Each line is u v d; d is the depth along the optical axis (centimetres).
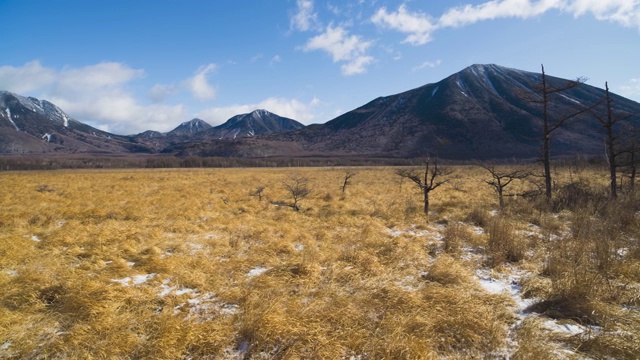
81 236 923
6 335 430
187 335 420
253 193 2092
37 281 593
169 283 618
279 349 411
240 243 895
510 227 883
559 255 702
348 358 397
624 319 450
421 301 512
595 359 379
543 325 450
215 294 578
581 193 1341
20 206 1497
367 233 976
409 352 390
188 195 1938
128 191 2175
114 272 656
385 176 3900
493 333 425
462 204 1533
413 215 1270
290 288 587
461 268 659
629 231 881
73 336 427
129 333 431
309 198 1930
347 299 530
